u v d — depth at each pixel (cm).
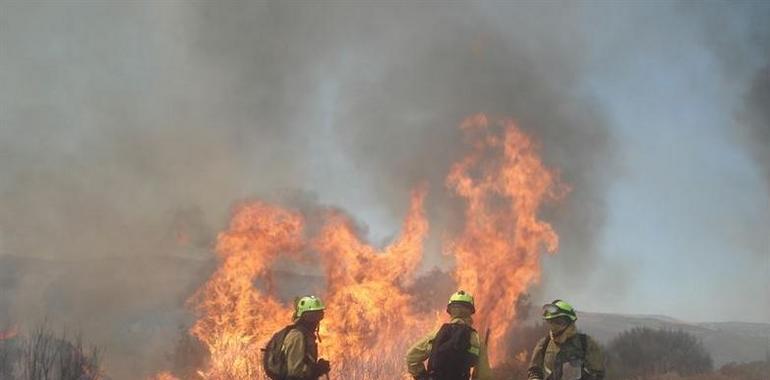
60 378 780
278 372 514
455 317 517
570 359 527
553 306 539
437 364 492
